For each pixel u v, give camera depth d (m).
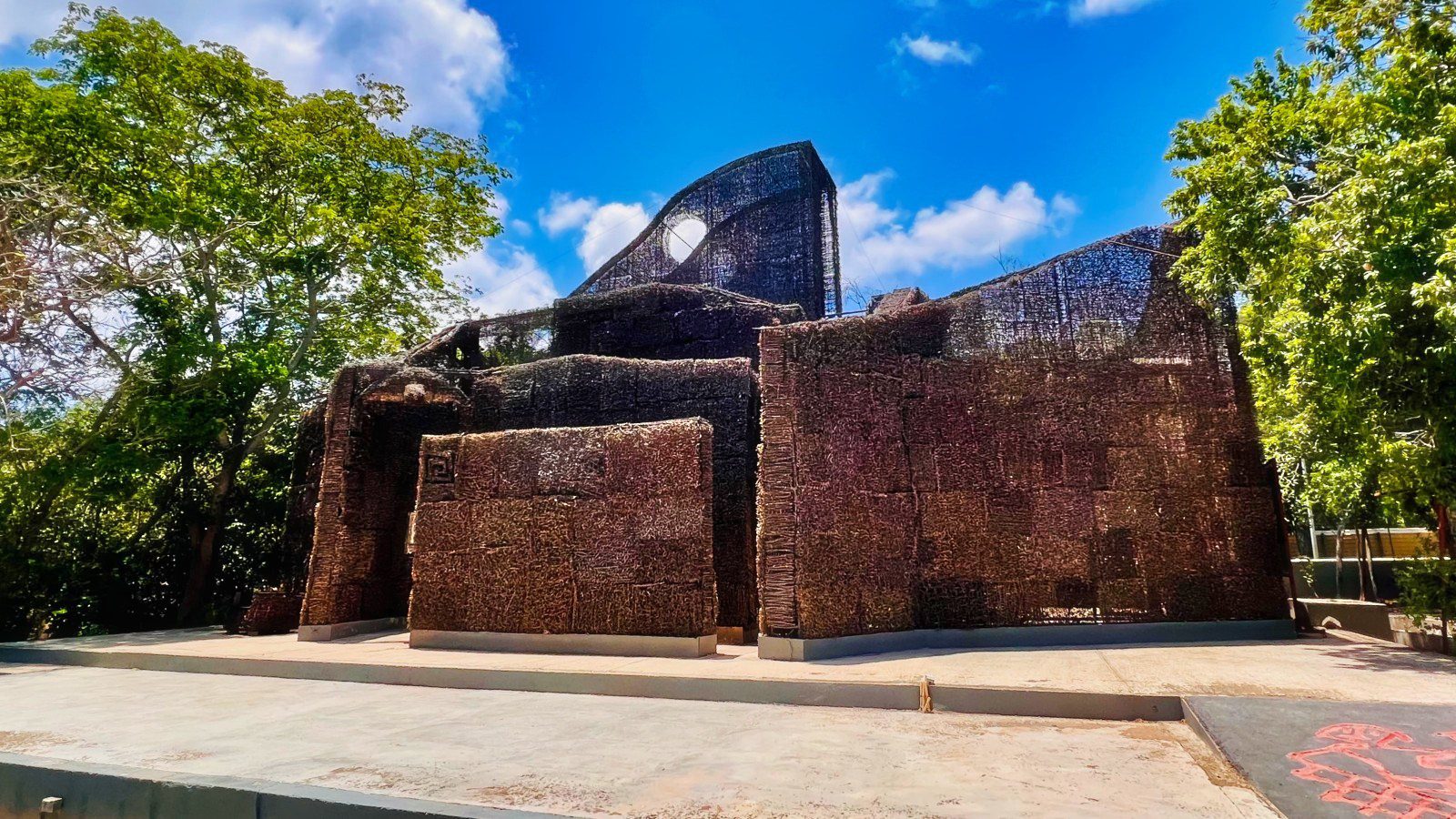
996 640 10.74
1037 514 11.23
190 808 4.73
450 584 11.40
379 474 14.62
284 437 20.42
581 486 11.05
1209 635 10.97
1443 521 9.86
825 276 21.56
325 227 21.08
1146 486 11.41
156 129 18.48
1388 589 18.05
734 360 13.63
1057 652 9.92
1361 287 8.36
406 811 4.22
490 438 11.73
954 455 11.30
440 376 14.74
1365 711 5.66
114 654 11.08
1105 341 11.90
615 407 14.20
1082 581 11.07
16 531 15.59
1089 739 5.91
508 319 18.56
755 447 13.27
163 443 17.41
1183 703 6.43
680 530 10.45
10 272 10.80
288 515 16.75
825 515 10.15
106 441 16.11
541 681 8.55
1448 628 9.30
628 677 8.23
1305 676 7.57
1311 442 10.91
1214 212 9.85
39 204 11.92
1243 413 11.67
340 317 22.78
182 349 16.62
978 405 11.52
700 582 10.23
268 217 20.33
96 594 17.02
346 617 13.51
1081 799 4.36
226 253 19.86
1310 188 10.33
